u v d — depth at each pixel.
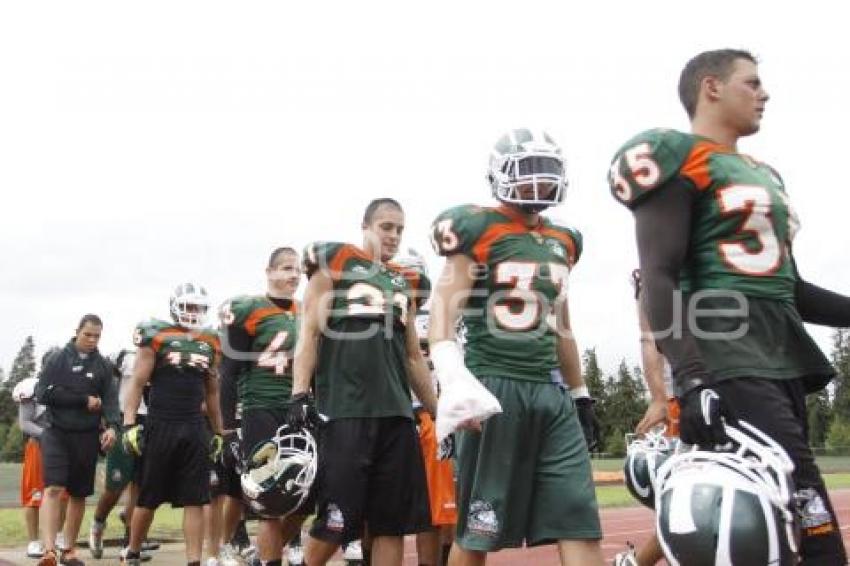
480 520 4.08
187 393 7.23
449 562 4.27
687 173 3.09
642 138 3.13
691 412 2.85
